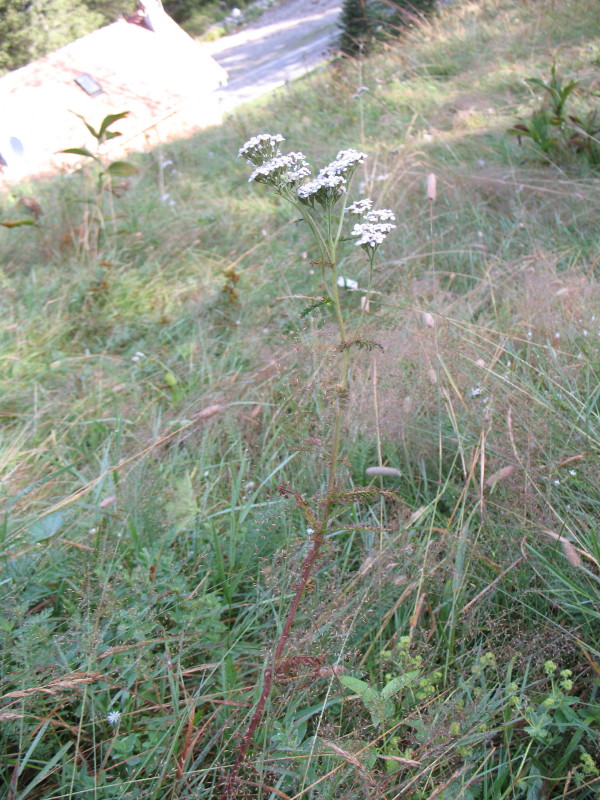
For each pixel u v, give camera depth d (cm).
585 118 554
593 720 176
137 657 191
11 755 175
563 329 315
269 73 1457
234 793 163
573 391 275
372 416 280
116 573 221
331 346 320
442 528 240
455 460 249
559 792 173
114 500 246
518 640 194
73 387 358
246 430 310
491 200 481
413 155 535
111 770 180
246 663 202
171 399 342
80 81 951
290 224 505
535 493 232
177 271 475
